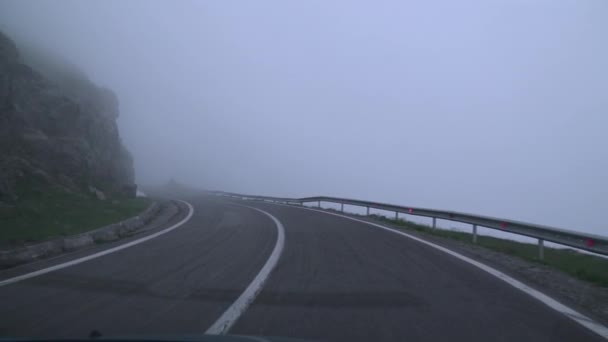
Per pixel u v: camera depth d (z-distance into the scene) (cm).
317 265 1055
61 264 1031
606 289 874
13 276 910
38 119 2291
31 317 651
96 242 1392
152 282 871
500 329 634
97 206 1914
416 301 766
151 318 657
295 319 666
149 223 1927
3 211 1490
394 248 1318
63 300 741
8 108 2114
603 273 988
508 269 1048
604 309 741
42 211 1612
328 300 765
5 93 2111
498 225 1396
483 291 838
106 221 1636
